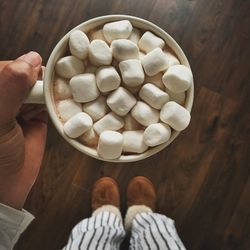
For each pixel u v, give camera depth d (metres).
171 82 0.18
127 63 0.18
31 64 0.19
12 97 0.19
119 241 0.39
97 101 0.19
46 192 0.43
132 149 0.19
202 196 0.43
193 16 0.43
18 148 0.21
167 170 0.43
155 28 0.19
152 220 0.38
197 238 0.43
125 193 0.43
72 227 0.43
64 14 0.43
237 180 0.43
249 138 0.43
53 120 0.19
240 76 0.43
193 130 0.43
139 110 0.19
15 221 0.23
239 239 0.43
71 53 0.19
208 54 0.43
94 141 0.19
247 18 0.43
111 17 0.19
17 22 0.43
